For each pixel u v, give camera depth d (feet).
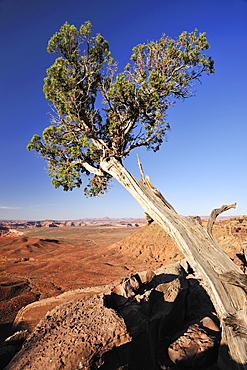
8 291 80.23
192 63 40.86
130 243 163.63
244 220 107.86
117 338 19.98
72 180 47.42
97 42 42.86
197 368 26.48
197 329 32.50
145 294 30.50
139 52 42.01
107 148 41.88
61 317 24.43
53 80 37.93
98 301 26.40
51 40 39.81
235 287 28.71
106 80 45.80
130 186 39.01
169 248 137.28
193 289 44.60
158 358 28.09
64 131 43.50
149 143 47.65
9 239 234.58
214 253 31.71
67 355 18.10
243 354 22.30
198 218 36.40
